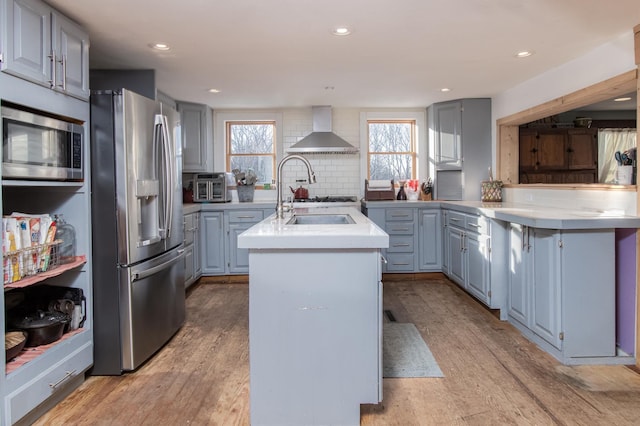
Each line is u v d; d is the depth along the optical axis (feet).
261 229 7.05
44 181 7.05
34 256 6.82
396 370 8.27
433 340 9.89
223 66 11.51
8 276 6.22
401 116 17.88
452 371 8.23
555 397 7.18
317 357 6.42
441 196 17.07
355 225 7.72
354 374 6.44
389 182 17.13
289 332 6.41
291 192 17.72
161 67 11.55
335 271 6.39
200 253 15.75
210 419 6.66
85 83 8.00
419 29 8.95
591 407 6.84
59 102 7.18
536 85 12.94
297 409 6.44
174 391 7.59
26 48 6.35
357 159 17.94
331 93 14.96
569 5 7.83
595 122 19.63
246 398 7.32
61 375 7.12
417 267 16.19
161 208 9.45
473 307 12.59
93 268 8.17
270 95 15.14
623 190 9.41
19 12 6.22
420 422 6.48
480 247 12.00
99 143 8.09
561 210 10.77
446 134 16.62
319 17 8.28
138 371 8.45
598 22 8.63
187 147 16.22
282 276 6.39
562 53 10.55
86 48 8.06
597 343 8.46
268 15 8.14
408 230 16.12
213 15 8.11
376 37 9.41
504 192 15.37
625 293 8.64
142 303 8.62
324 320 6.40
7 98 6.00
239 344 9.91
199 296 14.28
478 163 16.16
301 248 6.31
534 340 9.66
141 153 8.57
